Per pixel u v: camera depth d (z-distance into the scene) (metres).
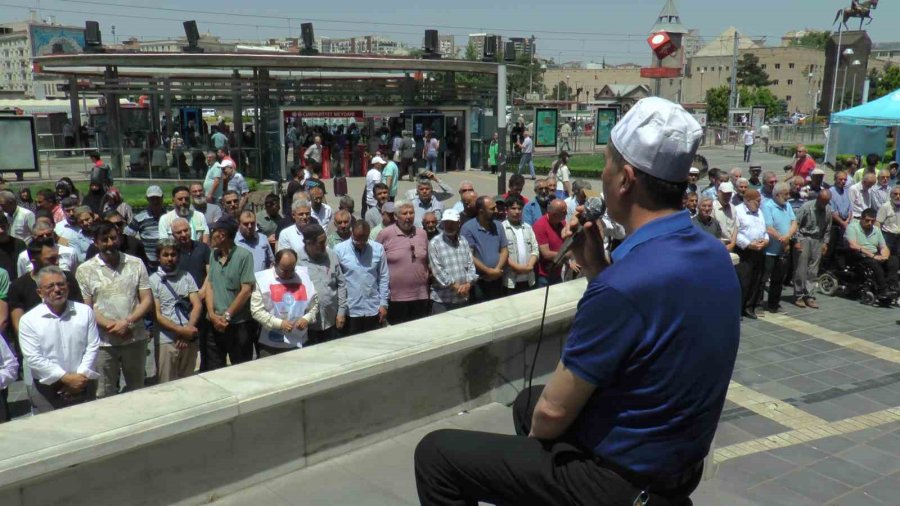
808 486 5.14
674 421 1.42
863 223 10.66
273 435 3.44
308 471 3.57
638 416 1.43
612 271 1.44
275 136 26.03
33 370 5.20
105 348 5.83
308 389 3.45
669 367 1.39
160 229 8.90
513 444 1.61
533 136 31.69
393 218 8.60
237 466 3.33
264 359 3.70
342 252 6.97
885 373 7.68
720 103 85.12
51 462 2.69
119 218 8.14
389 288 7.37
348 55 26.12
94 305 5.86
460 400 4.30
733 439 6.00
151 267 8.76
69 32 89.38
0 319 6.31
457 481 1.67
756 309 10.26
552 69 128.88
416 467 1.75
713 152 39.88
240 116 25.47
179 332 6.22
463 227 7.64
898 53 127.06
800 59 109.56
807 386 7.29
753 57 108.81
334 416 3.67
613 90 82.50
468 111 29.42
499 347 4.48
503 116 13.78
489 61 29.72
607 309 1.40
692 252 1.45
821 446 5.84
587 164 30.08
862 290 10.73
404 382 3.97
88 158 25.81
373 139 28.45
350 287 6.95
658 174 1.49
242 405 3.22
